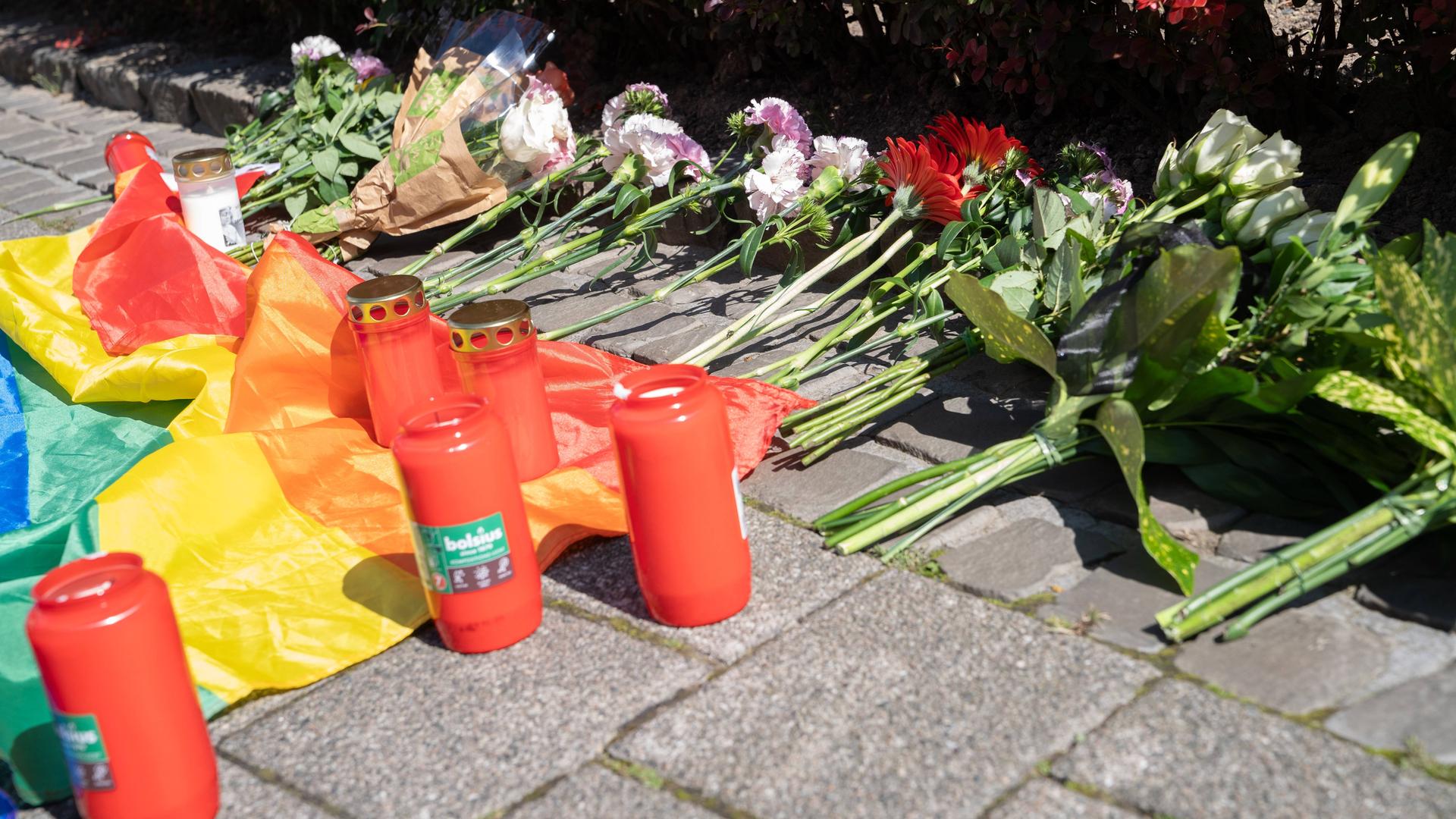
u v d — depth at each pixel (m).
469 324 2.72
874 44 4.79
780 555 2.57
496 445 2.27
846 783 1.95
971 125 3.46
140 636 1.91
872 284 3.39
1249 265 2.79
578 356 3.35
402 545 2.66
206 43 7.52
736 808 1.92
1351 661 2.07
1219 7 3.36
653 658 2.29
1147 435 2.57
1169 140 3.95
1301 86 3.78
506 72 4.42
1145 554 2.41
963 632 2.26
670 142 3.87
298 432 2.92
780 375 3.13
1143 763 1.92
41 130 7.00
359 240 4.57
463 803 2.00
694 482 2.26
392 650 2.41
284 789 2.08
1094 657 2.16
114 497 2.63
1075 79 4.08
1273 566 2.18
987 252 3.27
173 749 1.96
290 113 5.34
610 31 5.65
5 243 4.03
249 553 2.65
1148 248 2.63
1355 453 2.40
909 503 2.54
